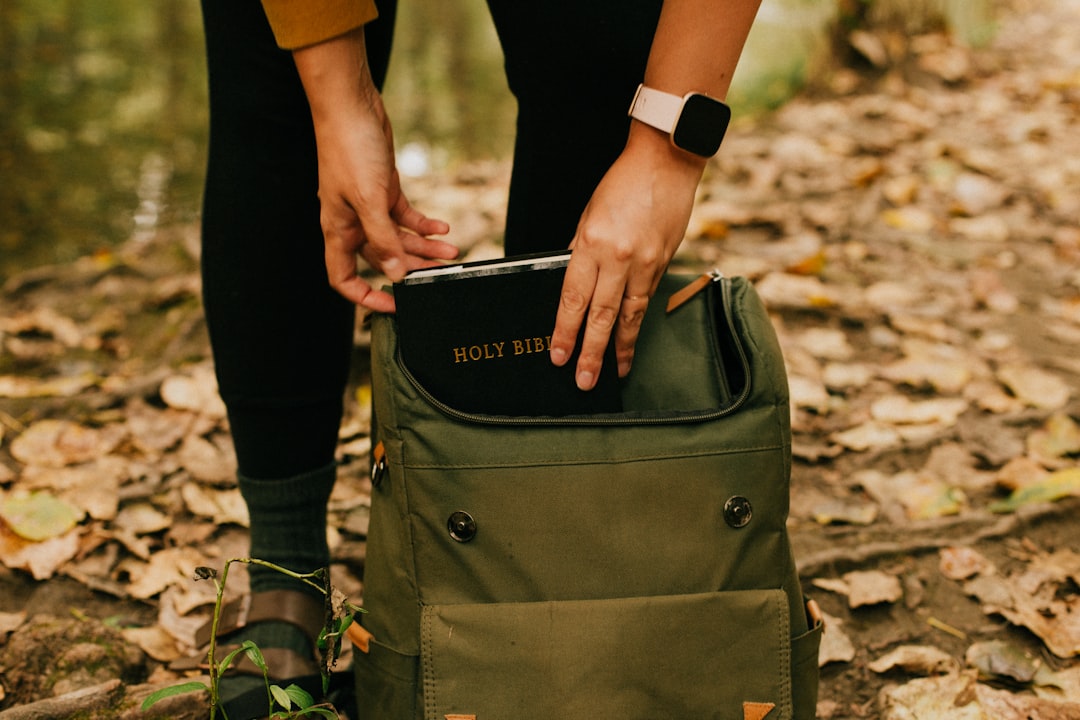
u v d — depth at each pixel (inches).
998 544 55.9
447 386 35.9
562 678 33.7
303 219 40.9
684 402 37.2
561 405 36.0
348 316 44.4
